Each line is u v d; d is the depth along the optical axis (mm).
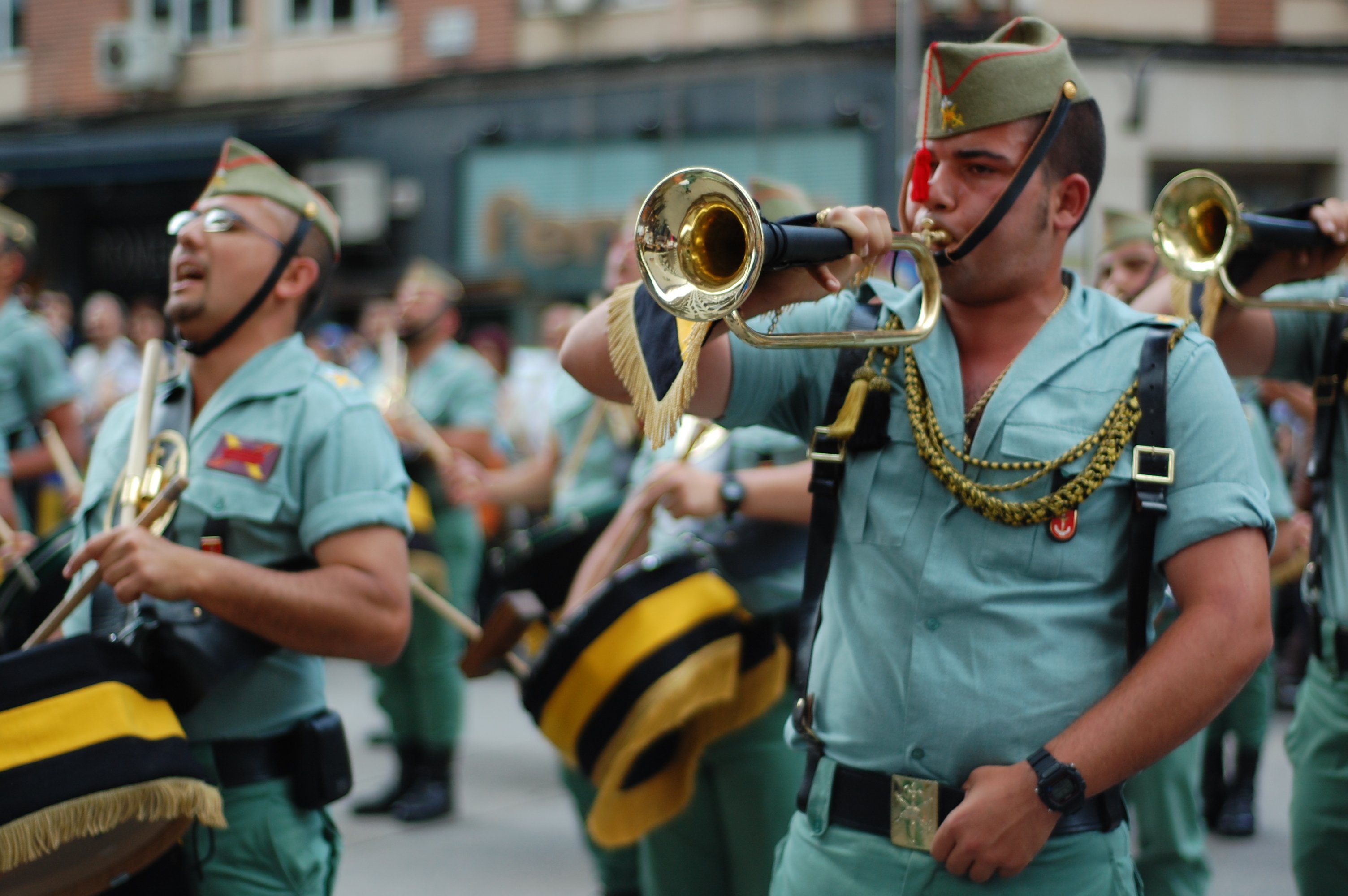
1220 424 1690
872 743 1755
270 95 12477
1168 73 10430
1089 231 6984
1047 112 1744
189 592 2182
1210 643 1614
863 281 1765
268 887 2326
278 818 2340
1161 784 3197
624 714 2842
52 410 4844
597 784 2896
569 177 11539
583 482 4480
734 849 3070
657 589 2883
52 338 4859
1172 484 1679
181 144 12352
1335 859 2578
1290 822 2682
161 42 12664
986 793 1624
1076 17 10258
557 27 11547
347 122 12148
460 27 11820
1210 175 2219
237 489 2371
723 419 1948
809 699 1857
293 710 2379
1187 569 1667
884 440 1806
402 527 2422
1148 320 1772
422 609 4891
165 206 12898
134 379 8781
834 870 1772
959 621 1715
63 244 13164
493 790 5293
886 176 10578
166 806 2062
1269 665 4645
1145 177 10516
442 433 5750
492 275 11750
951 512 1737
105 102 13078
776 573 3037
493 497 5148
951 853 1639
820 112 10711
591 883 4238
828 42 10594
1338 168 10672
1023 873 1686
